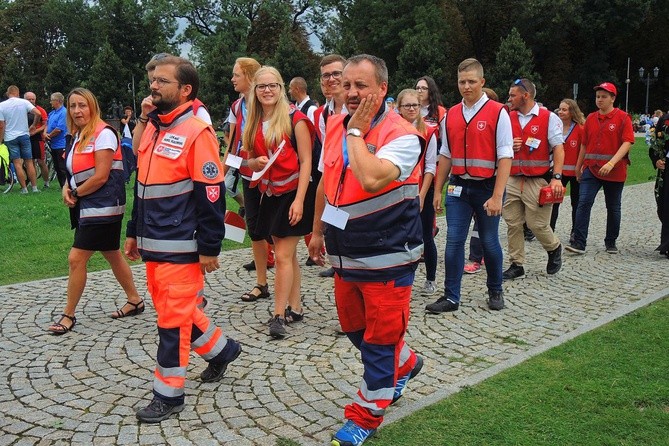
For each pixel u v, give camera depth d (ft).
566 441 10.78
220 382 13.43
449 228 18.47
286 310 17.52
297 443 10.84
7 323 17.39
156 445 10.84
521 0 157.79
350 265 10.30
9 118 41.34
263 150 16.38
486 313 18.28
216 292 20.59
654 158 25.11
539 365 14.05
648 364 13.99
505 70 143.95
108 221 16.71
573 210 29.58
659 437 10.90
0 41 201.98
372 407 10.61
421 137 10.03
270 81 16.05
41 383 13.44
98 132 16.42
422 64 144.25
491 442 10.76
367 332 10.66
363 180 9.43
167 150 11.57
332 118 10.84
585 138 26.08
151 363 14.57
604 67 168.14
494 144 17.69
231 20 152.15
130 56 169.78
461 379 13.48
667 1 171.22
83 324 17.33
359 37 166.71
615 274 22.74
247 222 18.66
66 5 197.47
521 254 22.53
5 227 30.66
